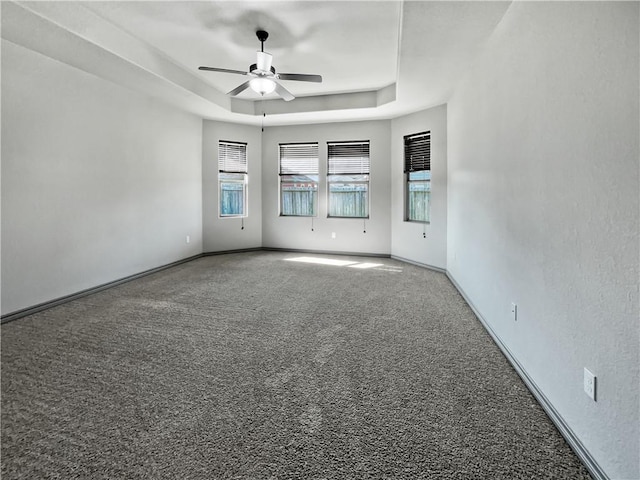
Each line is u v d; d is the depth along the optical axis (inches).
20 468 59.7
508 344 100.1
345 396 81.7
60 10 116.9
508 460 61.4
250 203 288.8
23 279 135.6
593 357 58.1
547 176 75.2
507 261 101.0
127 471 59.2
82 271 161.8
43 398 80.5
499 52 108.6
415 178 239.9
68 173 153.9
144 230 202.4
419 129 230.1
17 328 123.0
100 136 170.2
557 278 70.7
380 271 217.5
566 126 67.1
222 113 243.3
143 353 103.9
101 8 125.6
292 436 67.9
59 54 141.0
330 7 126.3
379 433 68.7
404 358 101.0
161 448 64.6
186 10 128.2
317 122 270.1
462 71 154.9
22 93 134.2
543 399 76.4
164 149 218.4
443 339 114.3
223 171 273.0
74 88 155.6
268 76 149.3
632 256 49.1
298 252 287.1
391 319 132.9
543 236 77.1
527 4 86.1
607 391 54.5
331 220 277.3
